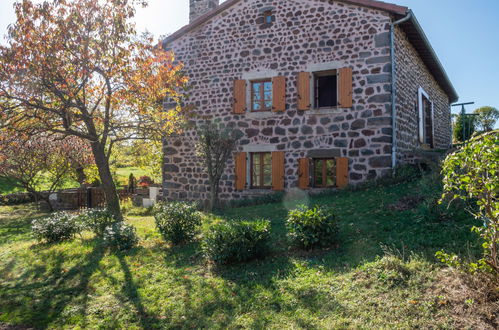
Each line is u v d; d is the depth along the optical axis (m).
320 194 10.04
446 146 17.80
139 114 9.98
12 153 13.59
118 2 8.12
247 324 3.79
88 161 15.67
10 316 4.67
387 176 9.47
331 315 3.70
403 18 9.61
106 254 6.91
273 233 6.71
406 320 3.38
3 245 9.22
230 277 5.13
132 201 15.59
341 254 5.27
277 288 4.52
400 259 4.53
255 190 11.07
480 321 3.17
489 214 3.31
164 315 4.31
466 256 4.26
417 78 12.27
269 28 11.12
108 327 4.18
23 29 7.51
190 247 6.72
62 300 5.09
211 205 10.29
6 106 8.14
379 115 9.76
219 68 11.73
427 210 5.93
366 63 9.95
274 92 10.93
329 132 10.30
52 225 8.44
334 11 10.34
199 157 11.84
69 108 9.02
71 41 7.97
